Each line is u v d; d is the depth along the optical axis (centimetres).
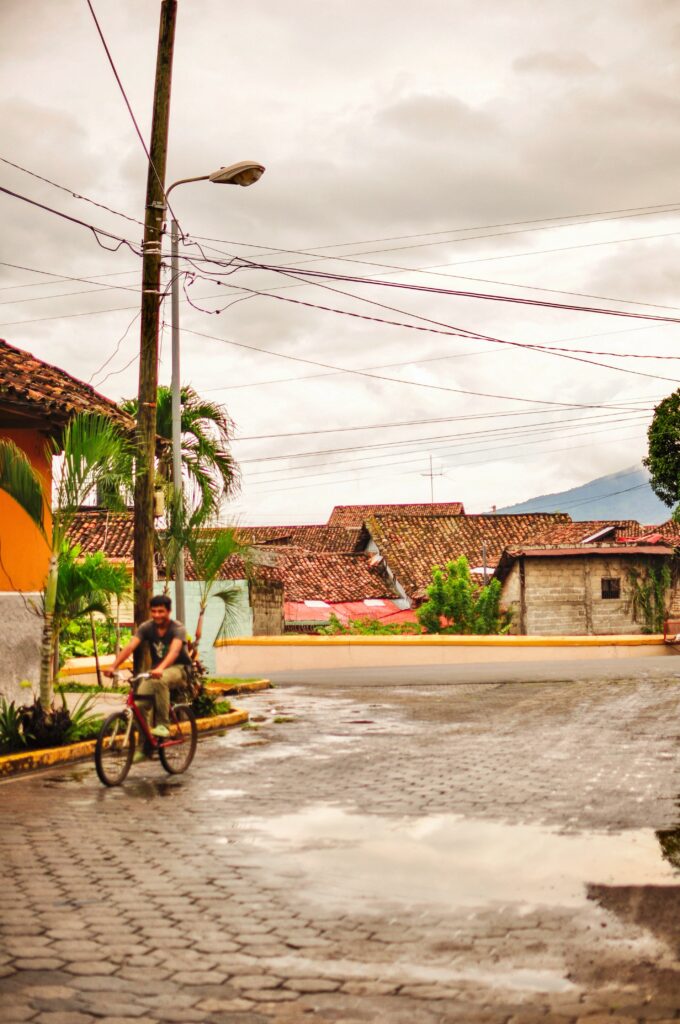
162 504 1745
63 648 2241
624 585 4397
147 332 1617
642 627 4397
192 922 586
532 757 1206
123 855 743
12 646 1434
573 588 4366
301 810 907
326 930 571
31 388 1499
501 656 3519
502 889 653
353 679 2598
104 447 1308
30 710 1246
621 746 1290
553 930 570
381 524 5372
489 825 838
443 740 1370
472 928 573
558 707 1775
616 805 919
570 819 860
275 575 4244
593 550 4319
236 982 494
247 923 584
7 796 991
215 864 717
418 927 576
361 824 846
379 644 3394
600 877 681
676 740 1341
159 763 1191
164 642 1125
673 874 688
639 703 1820
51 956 529
